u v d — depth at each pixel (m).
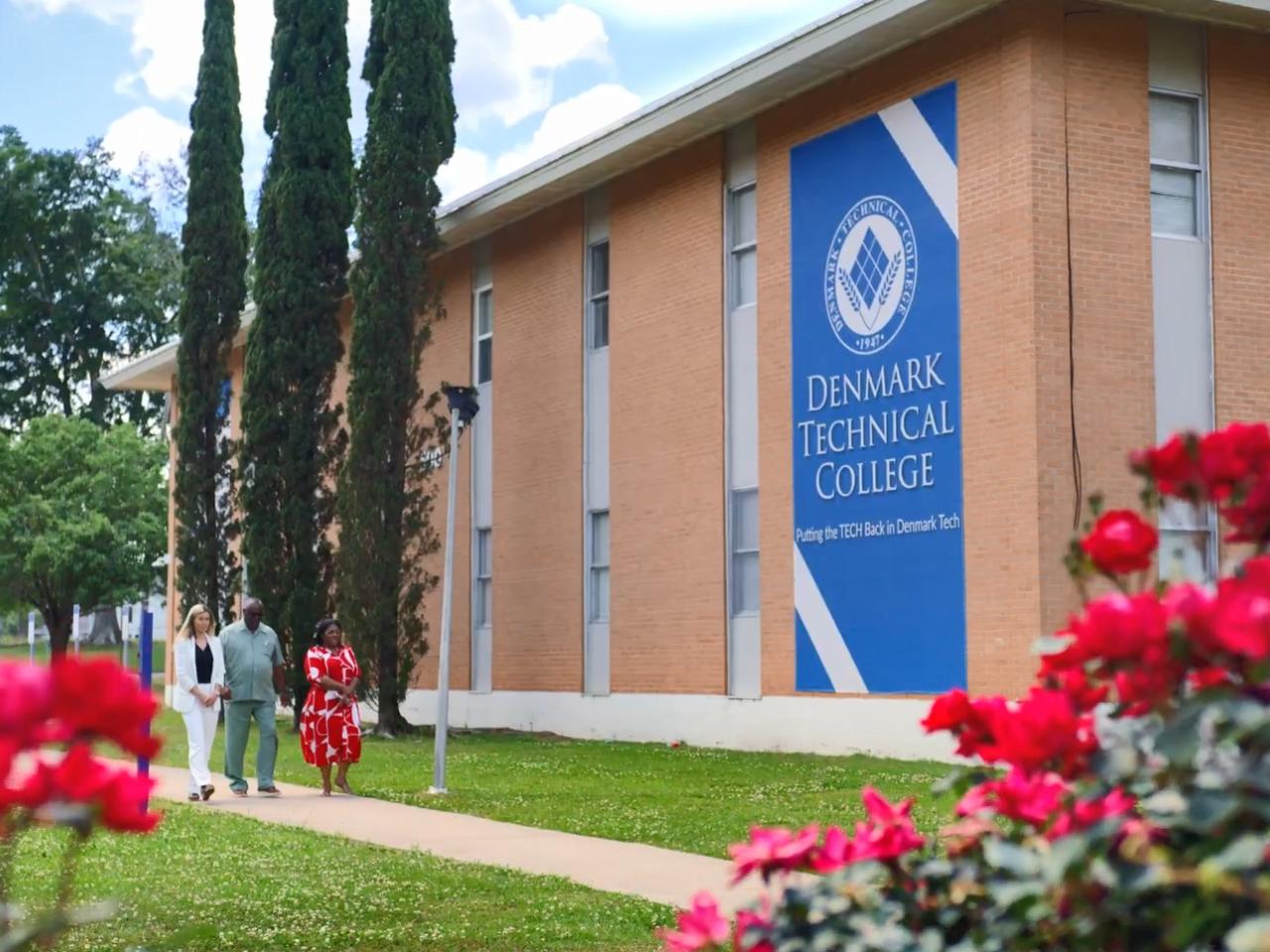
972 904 3.42
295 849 12.37
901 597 19.39
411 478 26.67
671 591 23.52
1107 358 18.17
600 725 24.91
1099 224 18.28
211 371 33.00
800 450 21.12
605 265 25.91
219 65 33.28
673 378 23.70
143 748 2.94
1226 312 18.95
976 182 18.66
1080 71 18.33
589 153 24.23
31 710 2.81
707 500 22.83
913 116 19.58
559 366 26.55
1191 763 2.90
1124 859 2.91
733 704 22.08
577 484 25.88
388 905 9.71
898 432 19.56
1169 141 18.94
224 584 32.81
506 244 28.20
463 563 29.03
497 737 25.55
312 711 16.84
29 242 59.28
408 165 26.52
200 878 10.90
